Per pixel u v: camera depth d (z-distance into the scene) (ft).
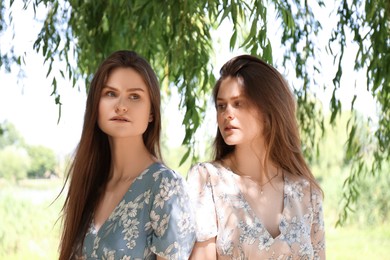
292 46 10.46
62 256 6.23
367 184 31.48
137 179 6.03
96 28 10.19
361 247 29.35
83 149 6.29
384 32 9.64
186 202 6.00
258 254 6.30
